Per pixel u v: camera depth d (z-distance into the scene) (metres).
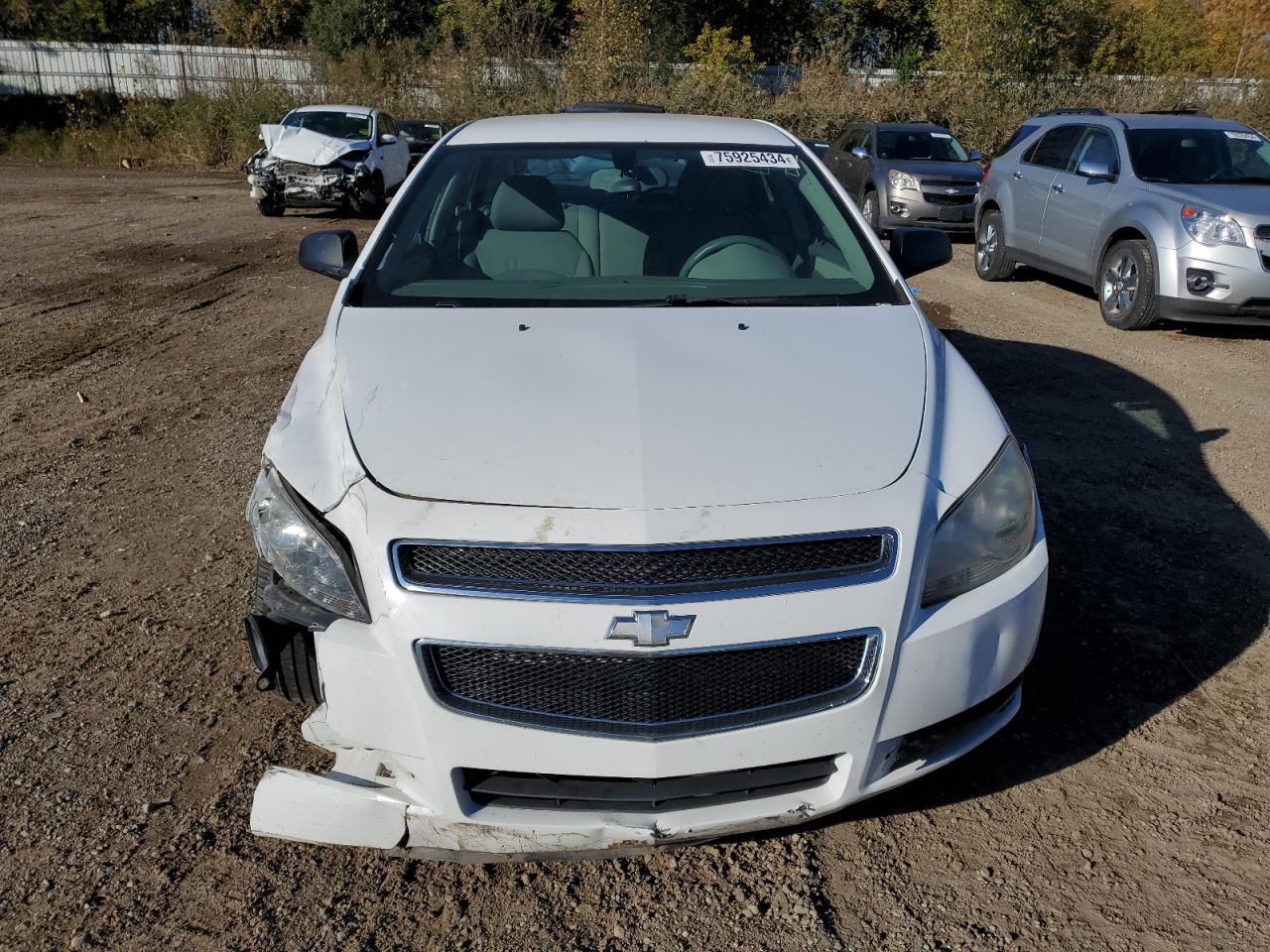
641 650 2.08
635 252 3.43
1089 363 7.03
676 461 2.30
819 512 2.21
